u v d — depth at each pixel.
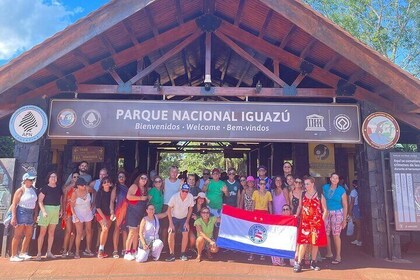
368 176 7.93
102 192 7.27
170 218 7.17
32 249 7.45
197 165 35.97
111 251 7.77
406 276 6.35
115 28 7.46
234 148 18.73
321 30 7.18
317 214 6.64
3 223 7.31
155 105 8.06
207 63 8.27
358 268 6.79
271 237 6.98
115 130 7.94
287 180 7.37
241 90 8.20
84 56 7.75
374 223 7.76
